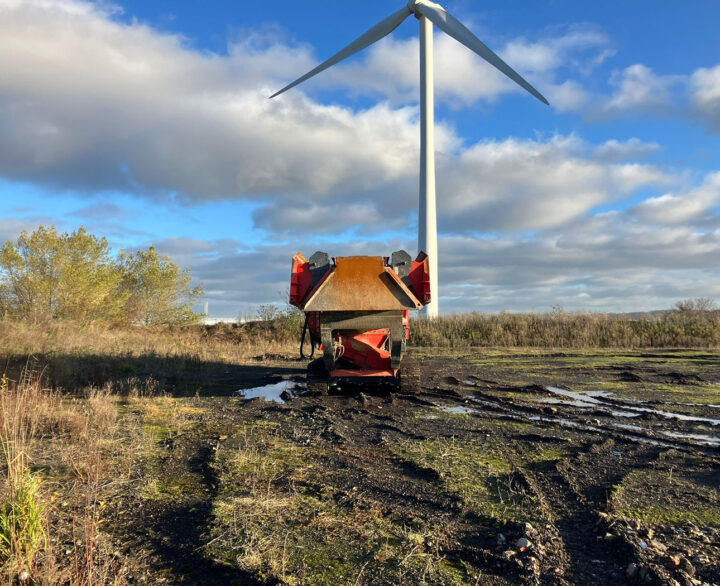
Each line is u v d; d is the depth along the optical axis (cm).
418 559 321
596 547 344
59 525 371
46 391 922
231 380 1237
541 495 438
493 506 412
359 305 897
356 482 471
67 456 533
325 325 921
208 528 365
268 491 440
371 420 768
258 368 1486
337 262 891
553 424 734
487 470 511
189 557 327
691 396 1004
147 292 2719
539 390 1052
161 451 582
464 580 297
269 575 298
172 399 945
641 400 959
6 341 1339
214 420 754
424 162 3017
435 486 460
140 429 681
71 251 2167
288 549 335
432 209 3005
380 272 893
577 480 485
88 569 294
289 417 779
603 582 297
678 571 296
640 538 349
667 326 2341
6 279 2031
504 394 1019
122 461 532
